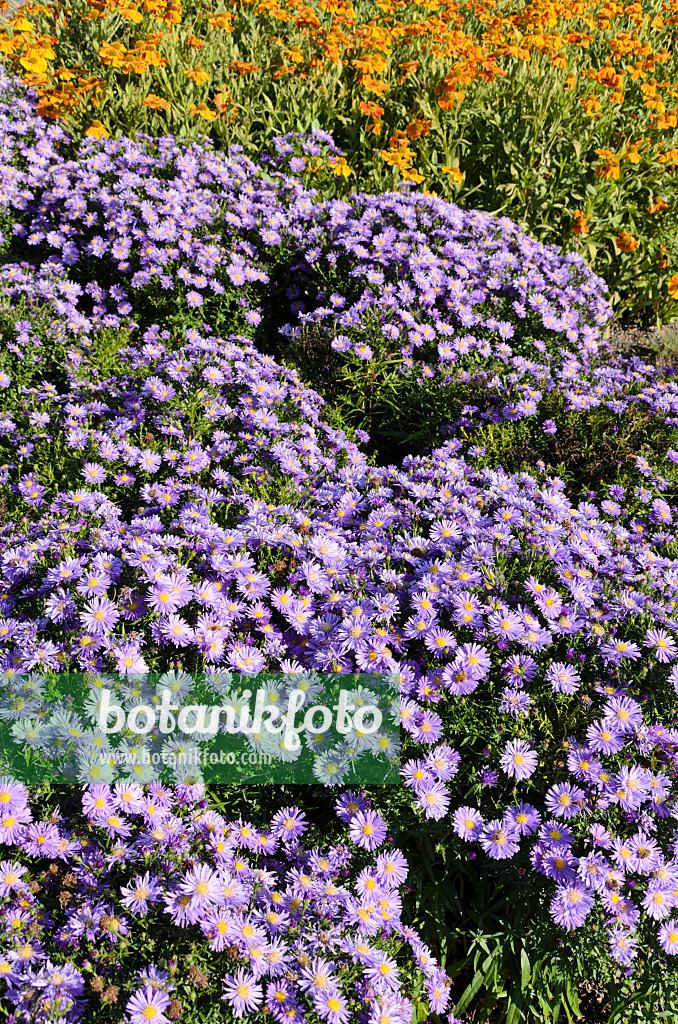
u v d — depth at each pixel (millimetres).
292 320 5617
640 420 4574
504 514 3471
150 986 2080
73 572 2809
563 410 4602
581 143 6582
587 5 8273
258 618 2953
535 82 6789
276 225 5469
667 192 6750
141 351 4605
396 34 7223
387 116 6902
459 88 6645
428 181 6484
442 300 5223
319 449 4031
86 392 4172
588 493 4176
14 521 3307
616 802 2658
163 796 2461
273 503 3580
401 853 2697
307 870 2570
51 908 2338
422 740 2721
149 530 3066
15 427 3926
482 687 2967
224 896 2291
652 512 4023
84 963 2152
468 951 2777
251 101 6906
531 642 2928
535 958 2742
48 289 4793
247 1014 2215
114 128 6406
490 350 4855
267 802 2811
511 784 2840
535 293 5215
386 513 3518
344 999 2254
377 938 2486
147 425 4020
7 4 7281
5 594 2938
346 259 5277
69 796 2520
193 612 2939
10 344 4383
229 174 5941
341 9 7184
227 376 4211
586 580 3240
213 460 3818
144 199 5480
